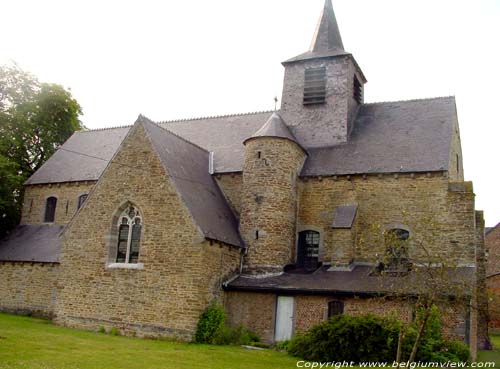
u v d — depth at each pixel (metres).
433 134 25.81
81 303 23.11
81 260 23.58
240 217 24.94
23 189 34.78
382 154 25.64
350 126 28.31
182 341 20.59
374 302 19.92
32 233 31.08
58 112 39.56
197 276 20.95
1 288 28.81
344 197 25.08
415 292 16.55
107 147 32.81
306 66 29.66
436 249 22.77
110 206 23.45
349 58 28.86
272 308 21.92
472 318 20.34
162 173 22.61
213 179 27.11
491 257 44.25
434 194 23.47
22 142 36.66
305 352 18.00
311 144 28.05
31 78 38.34
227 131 30.62
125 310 22.03
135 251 22.77
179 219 21.80
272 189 24.56
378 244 23.80
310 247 25.36
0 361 13.66
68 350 16.53
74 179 31.05
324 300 21.12
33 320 25.31
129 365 14.52
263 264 23.73
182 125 33.00
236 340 21.31
